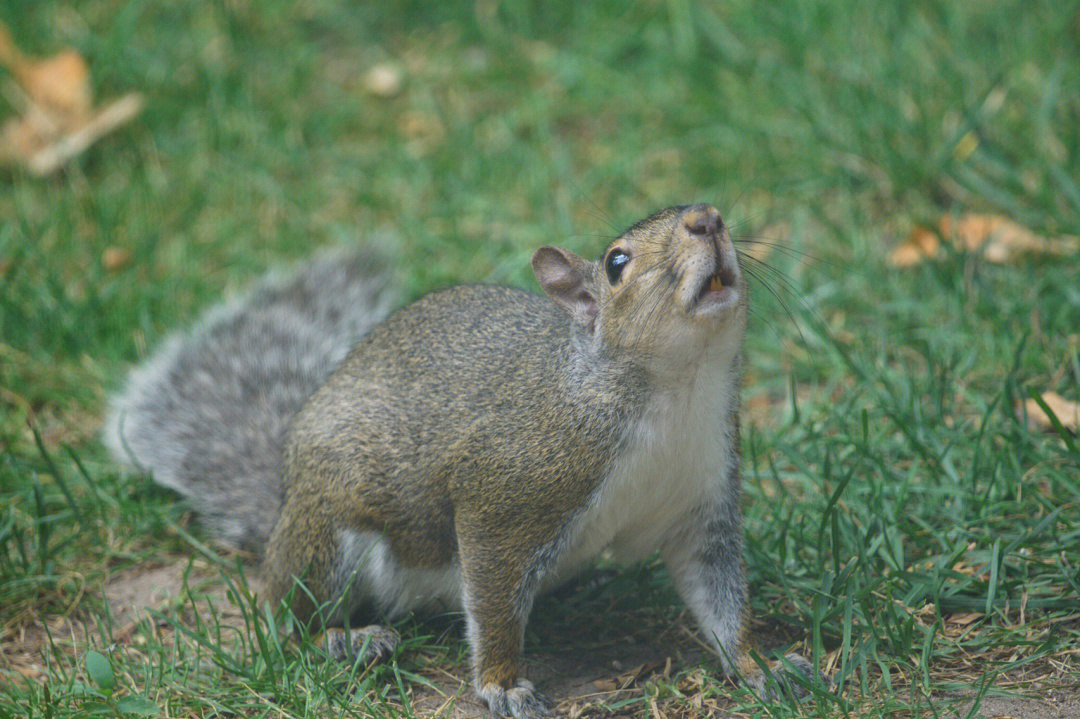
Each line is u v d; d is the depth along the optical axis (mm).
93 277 11547
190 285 11633
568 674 7328
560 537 6973
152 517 9109
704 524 7168
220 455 9570
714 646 7285
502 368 7273
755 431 9250
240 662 7414
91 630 8102
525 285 11156
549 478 6859
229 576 8727
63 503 9234
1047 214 10883
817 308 10508
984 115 12023
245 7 15125
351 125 14016
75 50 14234
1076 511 7812
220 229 12320
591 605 7941
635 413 6758
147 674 7141
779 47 13414
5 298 10844
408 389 7551
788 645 7340
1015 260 10594
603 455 6805
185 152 13391
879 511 7883
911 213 11305
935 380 9266
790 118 12781
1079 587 7027
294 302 11062
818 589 7367
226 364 10461
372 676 7078
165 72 14250
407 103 14383
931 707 6098
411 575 7691
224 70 14297
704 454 6934
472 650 7113
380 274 11258
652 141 13125
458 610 7828
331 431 7711
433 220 12445
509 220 12297
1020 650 6746
